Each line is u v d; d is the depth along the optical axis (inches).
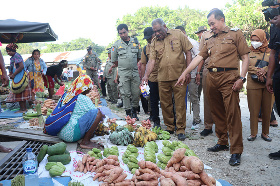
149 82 237.1
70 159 146.9
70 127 172.1
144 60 253.9
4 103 386.3
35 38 412.2
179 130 210.8
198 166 107.2
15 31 271.9
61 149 147.4
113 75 404.5
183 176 110.8
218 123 176.4
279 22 131.0
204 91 217.6
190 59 206.7
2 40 372.2
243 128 241.8
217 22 157.8
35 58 351.6
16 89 305.3
